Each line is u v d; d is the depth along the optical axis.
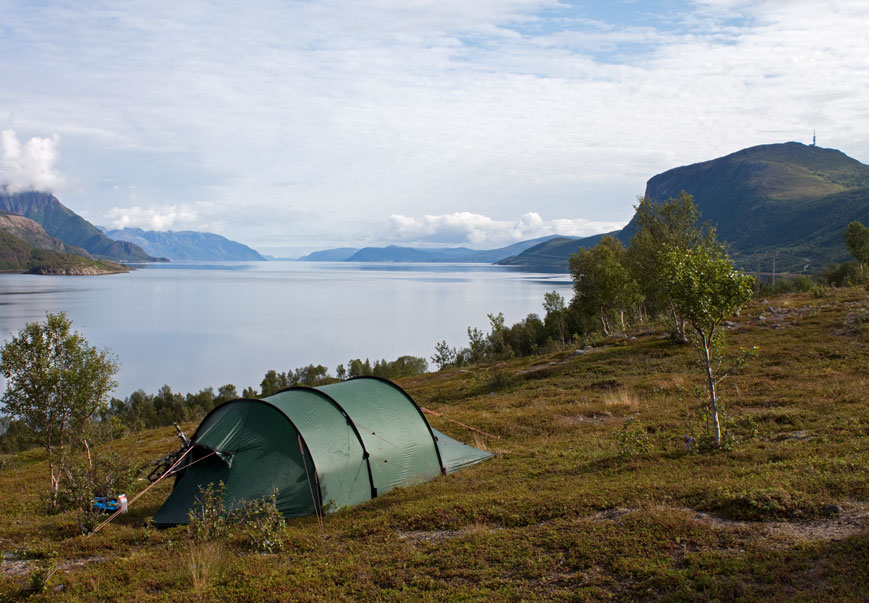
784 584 7.30
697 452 14.03
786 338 29.80
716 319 14.40
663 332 40.75
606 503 10.90
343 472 14.48
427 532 11.08
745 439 15.15
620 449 15.55
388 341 165.25
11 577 10.19
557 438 19.20
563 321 77.06
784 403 18.62
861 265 60.91
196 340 176.62
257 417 15.11
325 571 9.47
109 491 15.38
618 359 32.75
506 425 21.88
